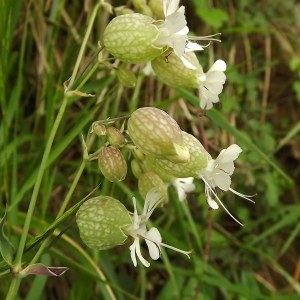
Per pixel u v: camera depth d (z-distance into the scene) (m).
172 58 0.11
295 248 0.25
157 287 0.23
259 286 0.23
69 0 0.23
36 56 0.22
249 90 0.25
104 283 0.14
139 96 0.23
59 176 0.21
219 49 0.25
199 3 0.23
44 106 0.21
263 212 0.24
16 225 0.16
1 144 0.17
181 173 0.11
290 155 0.27
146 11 0.13
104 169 0.11
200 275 0.18
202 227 0.22
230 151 0.11
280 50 0.27
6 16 0.14
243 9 0.26
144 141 0.10
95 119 0.21
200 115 0.12
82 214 0.11
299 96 0.25
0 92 0.14
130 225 0.11
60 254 0.14
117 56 0.11
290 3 0.27
